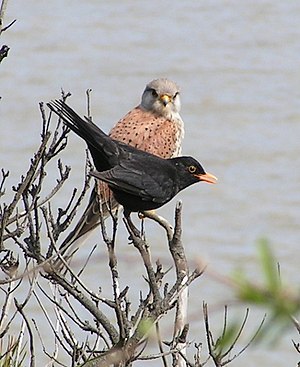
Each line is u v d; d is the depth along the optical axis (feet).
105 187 42.91
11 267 29.66
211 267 13.47
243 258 81.51
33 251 27.48
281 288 11.43
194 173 35.24
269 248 11.76
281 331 11.29
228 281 11.62
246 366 67.46
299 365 30.42
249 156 102.63
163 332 17.75
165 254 81.25
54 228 28.53
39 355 61.16
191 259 13.53
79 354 28.84
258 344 11.36
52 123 103.65
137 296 71.00
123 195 33.68
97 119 108.58
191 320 13.41
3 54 29.68
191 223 89.35
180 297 28.66
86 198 78.54
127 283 72.49
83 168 93.50
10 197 86.74
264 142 105.40
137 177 33.37
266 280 11.50
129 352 24.43
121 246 75.97
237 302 11.50
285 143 104.83
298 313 11.76
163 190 34.19
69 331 28.84
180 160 35.17
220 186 96.12
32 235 27.45
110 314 63.93
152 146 52.54
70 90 115.34
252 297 11.43
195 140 106.11
